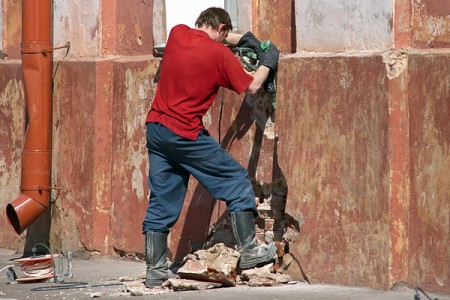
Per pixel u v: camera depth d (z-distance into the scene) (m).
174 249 17.25
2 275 17.48
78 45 19.17
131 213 18.05
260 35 16.53
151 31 18.02
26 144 19.00
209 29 15.53
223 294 14.59
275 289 14.85
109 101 18.50
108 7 18.67
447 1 13.76
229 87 15.09
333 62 14.76
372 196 14.34
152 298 14.55
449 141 13.59
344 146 14.66
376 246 14.32
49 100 19.12
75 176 18.97
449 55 13.55
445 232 13.68
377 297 13.73
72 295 15.19
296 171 15.29
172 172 15.41
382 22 14.30
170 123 15.07
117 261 18.36
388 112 14.09
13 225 18.98
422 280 13.96
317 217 15.03
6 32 21.52
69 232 19.14
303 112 15.17
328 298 13.86
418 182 13.97
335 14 14.92
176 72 15.09
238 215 15.27
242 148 16.28
